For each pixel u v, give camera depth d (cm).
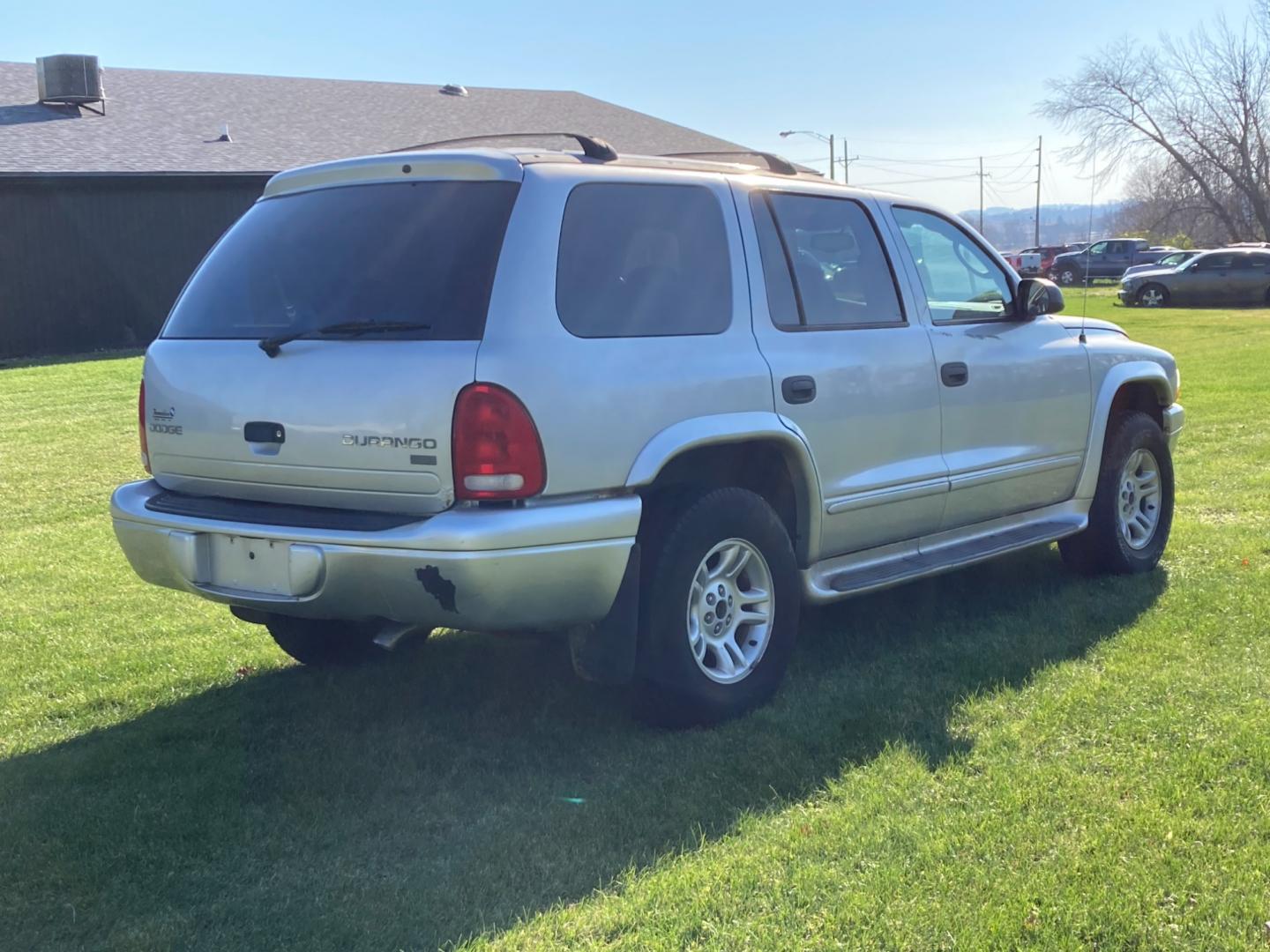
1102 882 306
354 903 314
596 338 384
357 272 392
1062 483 575
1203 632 497
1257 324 2355
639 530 408
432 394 359
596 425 375
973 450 525
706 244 431
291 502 395
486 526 352
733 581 434
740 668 433
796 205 473
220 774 397
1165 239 5825
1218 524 691
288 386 386
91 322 2420
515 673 491
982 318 546
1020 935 285
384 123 3062
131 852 343
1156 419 650
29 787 389
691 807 361
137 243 2456
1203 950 278
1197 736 391
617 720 434
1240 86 5159
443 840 348
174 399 419
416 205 396
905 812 349
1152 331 2244
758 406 427
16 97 2672
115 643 547
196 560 402
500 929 299
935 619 541
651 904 306
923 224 535
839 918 295
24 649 539
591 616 384
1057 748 389
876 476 480
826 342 461
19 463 1038
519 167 389
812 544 460
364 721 444
